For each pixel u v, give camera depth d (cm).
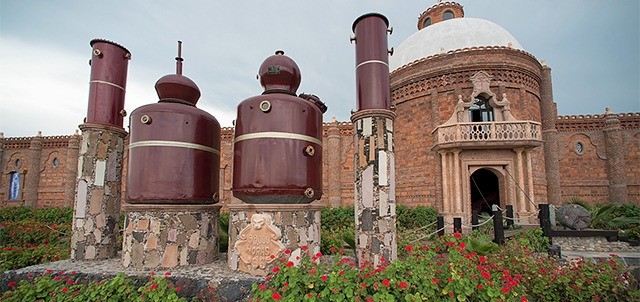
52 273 529
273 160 529
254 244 508
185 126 584
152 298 435
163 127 570
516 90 1523
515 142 1363
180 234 557
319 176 586
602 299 493
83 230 639
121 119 713
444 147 1427
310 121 570
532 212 1373
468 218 1416
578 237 1009
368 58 589
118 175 699
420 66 1620
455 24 1838
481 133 1398
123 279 468
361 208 564
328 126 1908
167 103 600
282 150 533
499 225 888
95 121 672
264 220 511
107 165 675
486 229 1099
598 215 1262
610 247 992
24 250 723
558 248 862
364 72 589
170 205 554
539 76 1644
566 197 1700
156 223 546
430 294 375
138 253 540
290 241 511
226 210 1898
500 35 1748
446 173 1460
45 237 1020
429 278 392
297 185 534
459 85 1520
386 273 396
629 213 1325
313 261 460
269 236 507
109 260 632
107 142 680
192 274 506
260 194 527
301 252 512
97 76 687
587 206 1502
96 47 695
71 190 2141
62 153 2231
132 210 552
